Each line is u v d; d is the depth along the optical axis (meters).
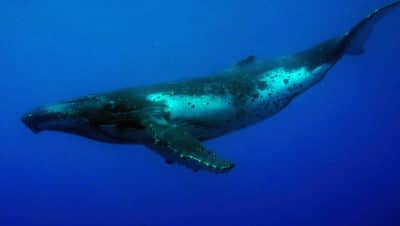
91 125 7.73
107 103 7.68
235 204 27.89
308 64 9.66
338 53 9.80
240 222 25.91
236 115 8.70
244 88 8.78
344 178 28.86
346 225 24.03
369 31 9.91
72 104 7.66
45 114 7.43
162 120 7.41
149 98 7.93
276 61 9.62
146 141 7.91
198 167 7.03
